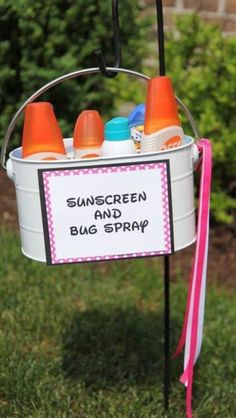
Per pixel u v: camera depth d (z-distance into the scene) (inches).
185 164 52.6
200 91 90.7
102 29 102.4
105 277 86.6
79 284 83.6
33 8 100.7
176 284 85.8
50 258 52.1
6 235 92.8
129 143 51.9
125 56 105.3
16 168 52.3
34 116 51.6
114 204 51.6
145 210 51.9
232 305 82.1
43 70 101.6
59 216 51.6
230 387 68.3
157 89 51.9
